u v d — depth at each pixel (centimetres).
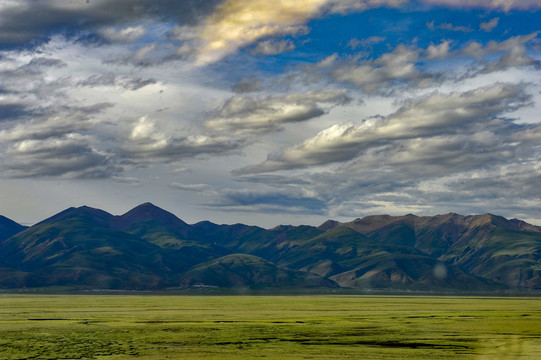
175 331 12244
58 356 8825
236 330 12488
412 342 10544
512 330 12731
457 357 8769
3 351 9281
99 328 12912
